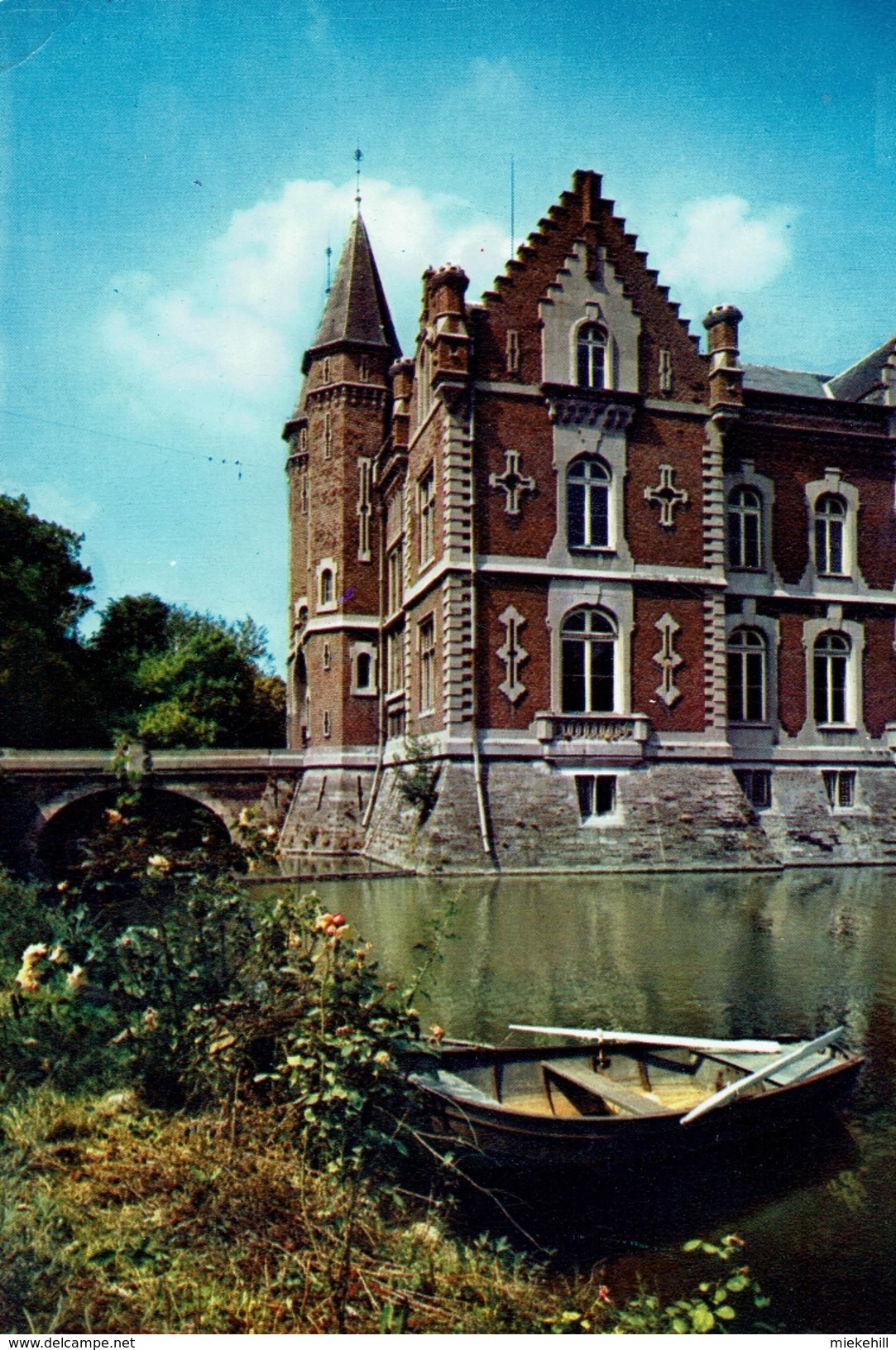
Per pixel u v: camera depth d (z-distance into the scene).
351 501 38.97
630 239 29.36
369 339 39.75
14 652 40.31
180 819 11.43
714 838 27.70
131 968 7.79
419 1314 5.17
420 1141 6.54
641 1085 8.84
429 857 25.98
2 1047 7.36
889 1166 7.72
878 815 31.11
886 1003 12.45
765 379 35.44
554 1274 6.13
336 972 6.78
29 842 31.69
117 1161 6.24
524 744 27.44
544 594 28.08
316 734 38.38
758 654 31.22
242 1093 7.10
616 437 28.89
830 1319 5.67
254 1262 5.41
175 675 55.72
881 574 32.47
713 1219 6.92
